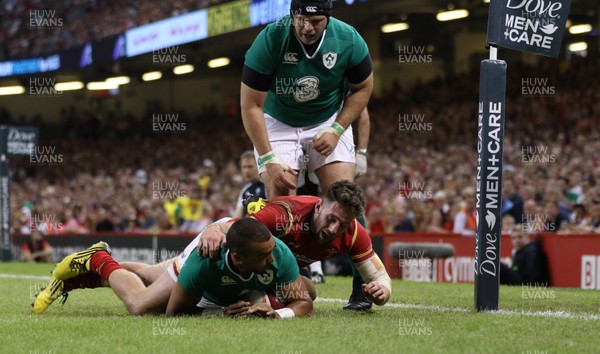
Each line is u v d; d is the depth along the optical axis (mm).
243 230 11094
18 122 78250
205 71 70938
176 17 51312
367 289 12359
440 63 55688
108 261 13195
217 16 47281
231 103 68000
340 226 11844
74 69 62438
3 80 69750
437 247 25062
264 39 13805
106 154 71062
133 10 61188
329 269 27078
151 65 62438
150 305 12516
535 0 13414
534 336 10461
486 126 13086
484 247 13297
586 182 33625
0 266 31219
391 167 44031
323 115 14953
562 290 20172
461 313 13094
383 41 56812
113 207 48188
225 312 12242
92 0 66125
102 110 77250
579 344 9836
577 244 22234
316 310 13742
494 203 13195
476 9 49438
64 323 11648
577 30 51312
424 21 51438
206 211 39625
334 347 9492
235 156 61188
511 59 53688
